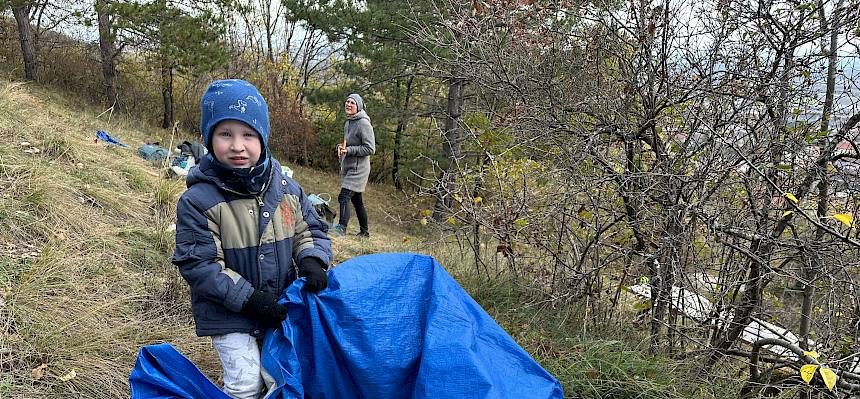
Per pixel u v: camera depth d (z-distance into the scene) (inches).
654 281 156.6
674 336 160.7
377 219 556.7
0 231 157.2
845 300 134.9
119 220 196.1
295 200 95.3
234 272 86.5
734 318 156.7
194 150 317.4
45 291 134.2
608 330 165.2
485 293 177.9
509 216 171.9
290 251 93.0
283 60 864.3
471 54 189.5
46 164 210.5
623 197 160.6
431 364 90.5
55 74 675.4
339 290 96.2
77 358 115.7
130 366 119.5
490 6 178.7
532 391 97.9
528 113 174.7
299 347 93.1
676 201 150.3
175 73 759.1
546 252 177.8
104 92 692.1
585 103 165.9
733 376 153.8
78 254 161.3
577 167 157.5
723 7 147.9
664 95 152.9
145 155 318.0
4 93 285.1
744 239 150.1
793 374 146.6
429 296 101.3
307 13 574.2
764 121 149.5
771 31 150.2
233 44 817.5
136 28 579.8
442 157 577.9
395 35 546.9
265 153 89.2
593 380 129.6
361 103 297.9
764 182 143.1
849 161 144.3
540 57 174.1
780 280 159.0
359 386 92.7
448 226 194.2
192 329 139.2
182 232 85.1
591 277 174.6
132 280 155.6
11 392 103.0
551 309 170.7
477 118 202.7
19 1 581.6
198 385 88.3
